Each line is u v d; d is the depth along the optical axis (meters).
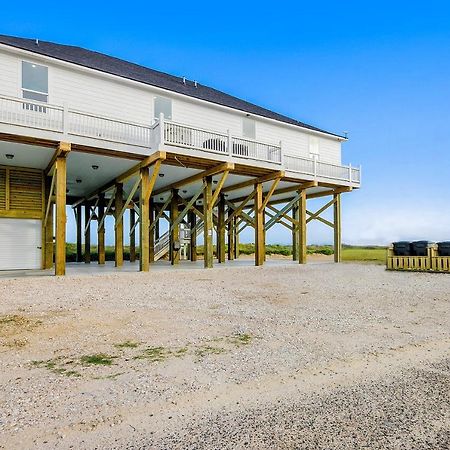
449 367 4.05
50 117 12.88
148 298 8.20
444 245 15.01
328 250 32.81
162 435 2.58
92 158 13.63
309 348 4.73
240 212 20.03
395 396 3.27
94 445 2.45
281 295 9.02
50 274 12.30
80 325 5.76
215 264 19.22
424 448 2.42
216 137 15.58
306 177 18.30
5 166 14.43
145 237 13.78
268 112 22.03
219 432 2.62
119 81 14.61
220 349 4.65
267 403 3.12
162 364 4.07
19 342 4.86
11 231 14.44
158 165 12.99
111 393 3.30
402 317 6.66
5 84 12.29
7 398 3.18
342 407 3.04
